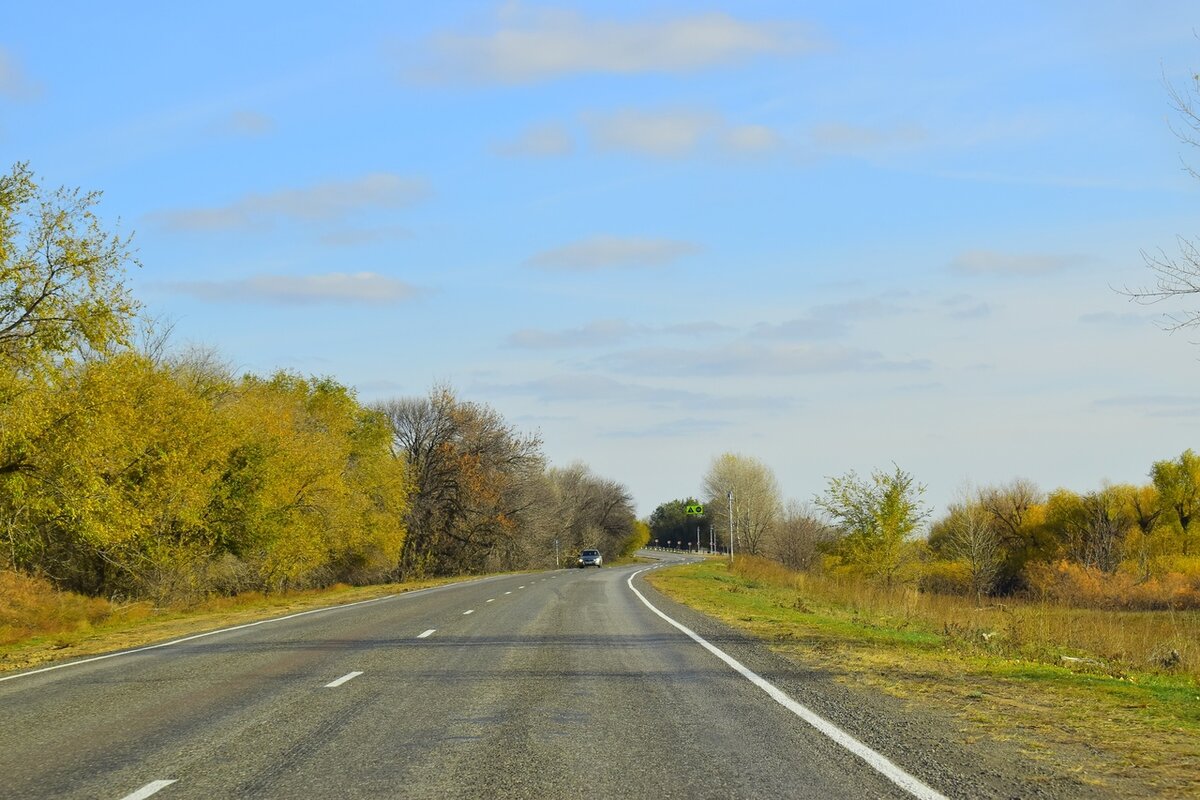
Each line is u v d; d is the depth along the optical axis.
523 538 97.25
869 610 34.69
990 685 12.98
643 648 17.77
